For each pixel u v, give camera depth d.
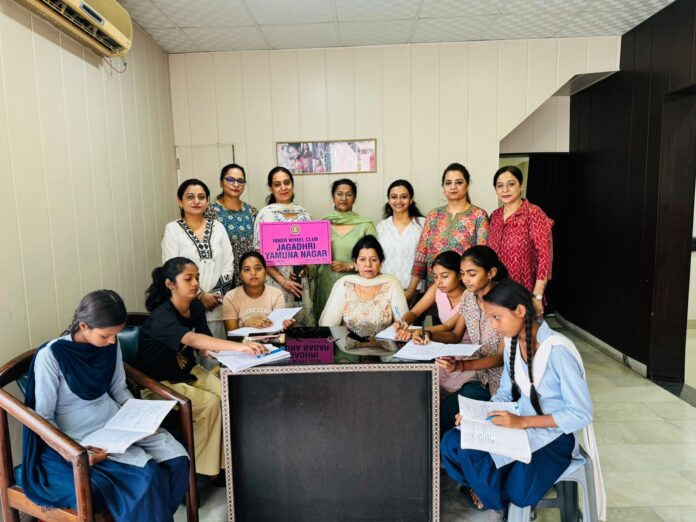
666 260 3.20
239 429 1.75
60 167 2.16
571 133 4.59
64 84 2.21
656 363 3.30
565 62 3.65
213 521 1.86
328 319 2.32
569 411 1.43
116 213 2.76
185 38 3.39
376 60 3.69
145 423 1.53
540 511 1.94
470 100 3.71
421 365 1.63
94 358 1.56
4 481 1.46
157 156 3.44
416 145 3.76
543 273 2.68
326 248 2.68
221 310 2.59
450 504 1.95
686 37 2.87
